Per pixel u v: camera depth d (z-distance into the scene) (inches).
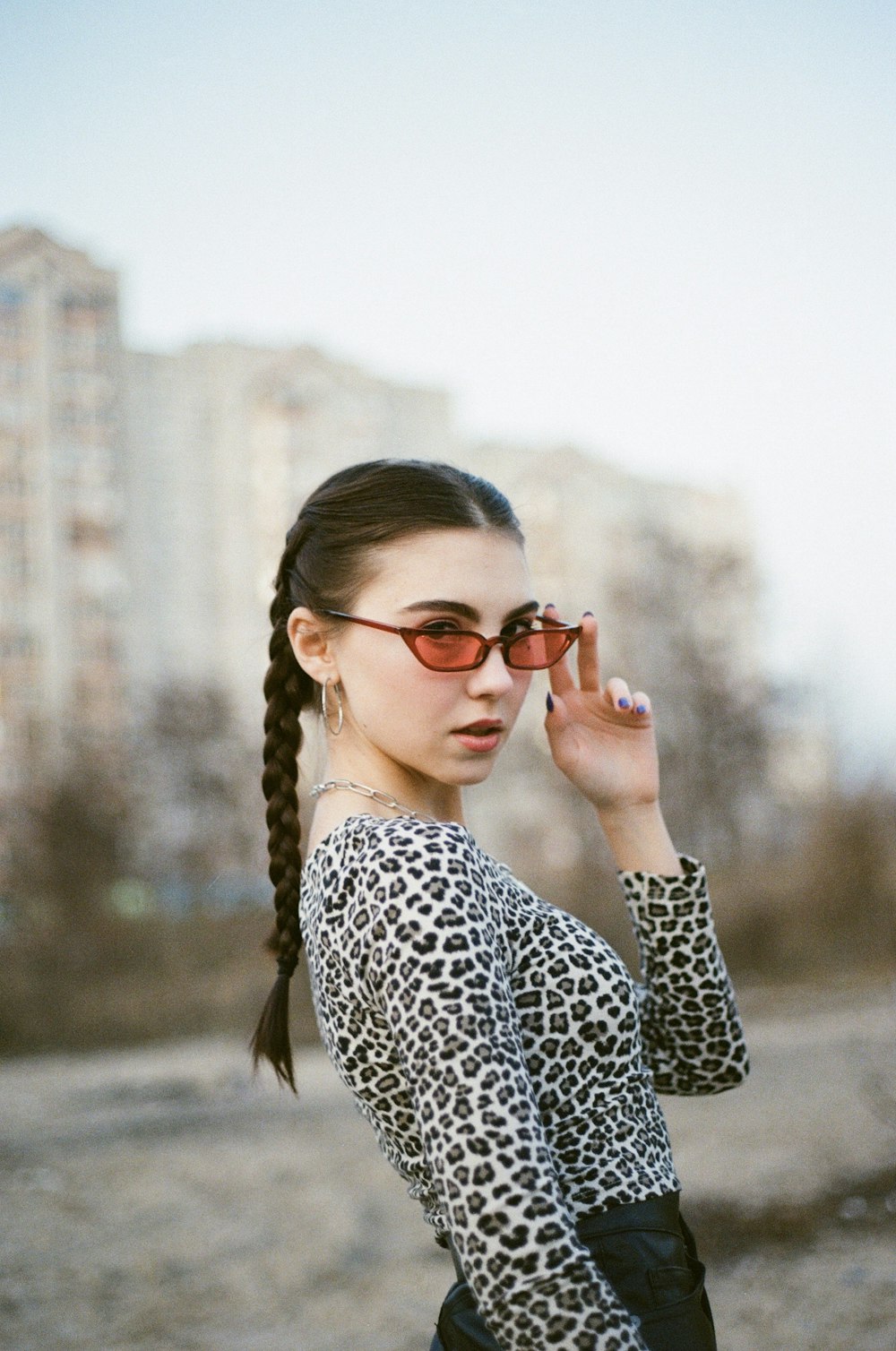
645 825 65.0
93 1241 257.8
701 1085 64.8
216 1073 517.7
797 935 732.0
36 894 915.4
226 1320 201.3
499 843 1567.4
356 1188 289.4
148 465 1765.5
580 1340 39.8
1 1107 471.2
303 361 1846.7
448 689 53.9
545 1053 49.9
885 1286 184.4
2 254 1688.0
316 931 50.6
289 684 64.4
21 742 1320.1
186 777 1305.4
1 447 1662.2
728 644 1306.6
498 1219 40.9
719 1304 186.2
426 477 55.8
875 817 768.9
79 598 1674.5
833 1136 295.7
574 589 1942.7
